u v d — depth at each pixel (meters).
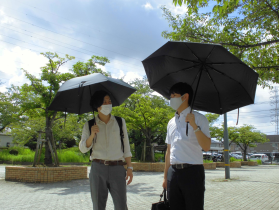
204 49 2.59
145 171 16.05
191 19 7.94
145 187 9.04
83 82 3.23
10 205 5.95
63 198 6.85
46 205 5.96
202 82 3.06
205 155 33.47
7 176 10.41
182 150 2.70
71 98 3.58
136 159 30.73
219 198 6.95
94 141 3.16
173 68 3.05
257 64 7.25
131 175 3.29
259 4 6.78
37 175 9.89
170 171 2.75
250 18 7.05
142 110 16.91
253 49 7.09
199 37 7.85
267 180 11.41
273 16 6.77
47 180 9.94
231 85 2.94
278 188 8.92
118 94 3.68
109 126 3.23
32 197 6.98
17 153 28.19
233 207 5.83
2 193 7.59
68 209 5.56
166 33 8.75
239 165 24.28
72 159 23.67
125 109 17.06
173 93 2.88
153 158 17.89
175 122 2.92
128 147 3.33
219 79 2.93
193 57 2.78
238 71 2.72
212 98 3.17
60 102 3.57
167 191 2.78
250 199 6.82
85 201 6.45
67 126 23.94
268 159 46.50
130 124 17.67
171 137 2.89
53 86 12.04
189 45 2.60
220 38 7.38
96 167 3.10
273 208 5.73
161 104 29.83
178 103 2.82
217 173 15.88
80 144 3.15
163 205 2.79
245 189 8.64
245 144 32.69
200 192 2.61
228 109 3.17
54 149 11.41
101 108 3.09
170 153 2.83
